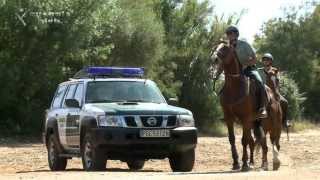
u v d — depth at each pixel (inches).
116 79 709.3
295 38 2842.0
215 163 883.4
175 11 2046.0
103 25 1571.1
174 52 1920.5
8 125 1488.7
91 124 639.8
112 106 650.2
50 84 1499.8
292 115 2155.5
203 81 1943.9
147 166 828.0
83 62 1566.2
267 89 724.7
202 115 1936.5
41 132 1509.6
